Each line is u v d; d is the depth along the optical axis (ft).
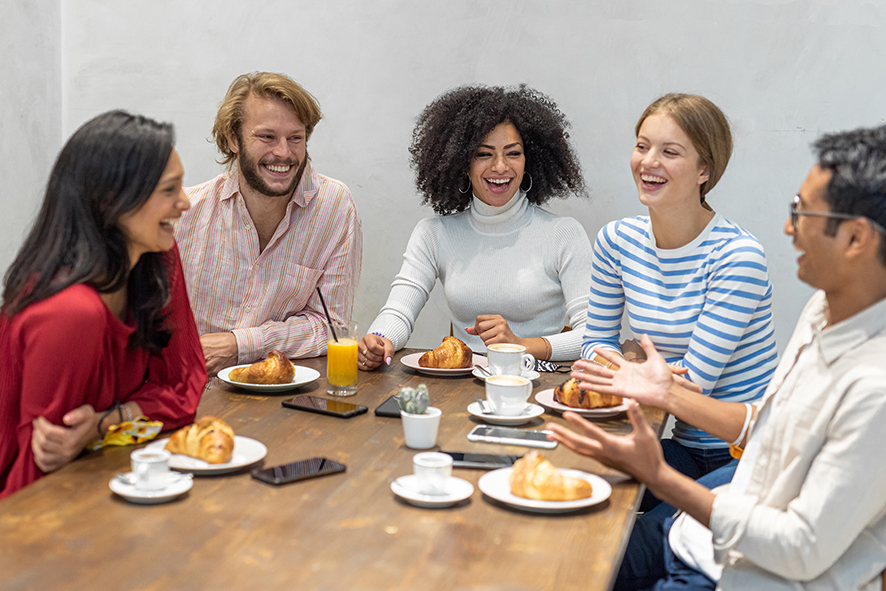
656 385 4.84
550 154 8.36
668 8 9.08
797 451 3.72
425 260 8.15
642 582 4.66
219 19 10.19
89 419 4.35
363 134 10.04
